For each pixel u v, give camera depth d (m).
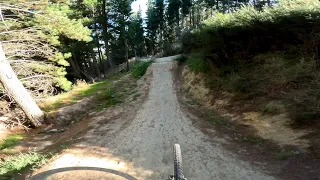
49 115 13.38
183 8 58.44
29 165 7.33
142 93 16.16
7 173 6.99
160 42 63.12
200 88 13.60
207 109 11.04
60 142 9.54
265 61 10.25
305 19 8.84
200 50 14.75
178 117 10.39
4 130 12.14
